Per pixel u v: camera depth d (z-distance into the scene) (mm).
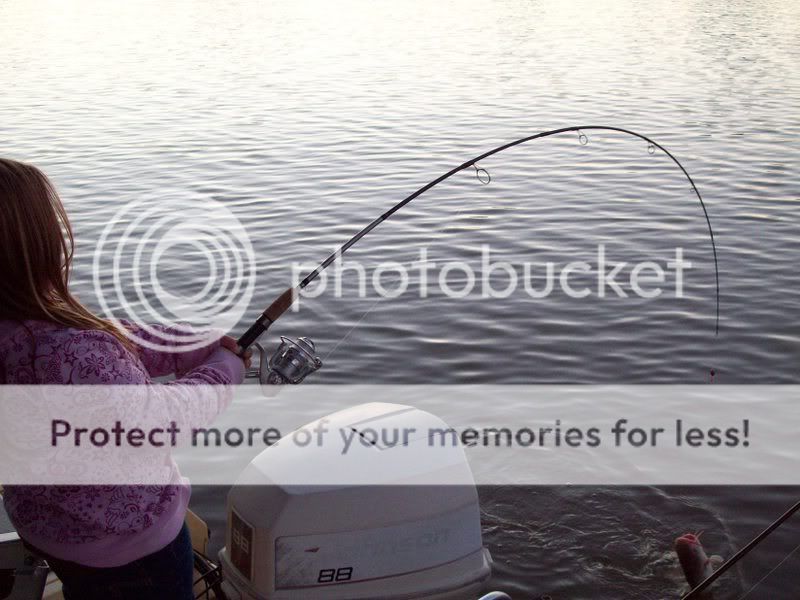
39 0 41406
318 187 10219
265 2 39062
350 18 32344
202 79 19578
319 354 5672
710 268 7227
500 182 10188
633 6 36031
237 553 2201
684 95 16641
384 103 16188
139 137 13422
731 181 10133
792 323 6121
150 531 1538
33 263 1418
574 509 3900
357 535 2137
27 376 1425
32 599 2014
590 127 4152
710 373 5406
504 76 19312
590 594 3438
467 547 2254
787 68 19953
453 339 5891
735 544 3641
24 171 1422
